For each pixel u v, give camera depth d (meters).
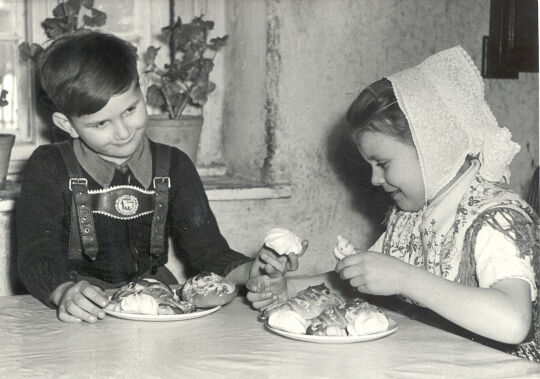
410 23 2.53
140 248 1.82
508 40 2.62
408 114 1.39
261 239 2.46
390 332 1.20
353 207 2.54
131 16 2.51
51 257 1.58
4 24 2.39
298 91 2.43
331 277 1.60
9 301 1.49
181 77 2.43
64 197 1.72
